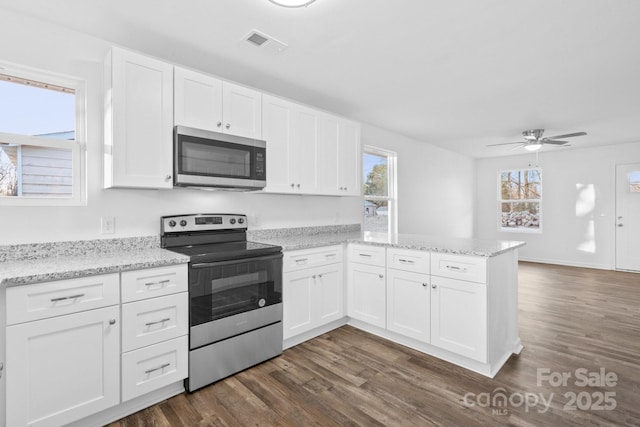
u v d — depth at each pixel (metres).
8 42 1.87
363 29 2.04
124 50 1.97
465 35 2.11
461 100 3.35
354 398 1.92
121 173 1.96
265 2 1.77
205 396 1.94
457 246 2.41
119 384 1.71
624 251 5.54
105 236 2.16
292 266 2.55
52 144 2.03
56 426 1.52
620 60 2.44
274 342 2.39
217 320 2.07
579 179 5.96
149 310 1.80
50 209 1.97
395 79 2.83
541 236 6.41
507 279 2.42
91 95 2.13
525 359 2.38
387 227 4.76
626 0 1.73
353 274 2.95
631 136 4.95
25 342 1.44
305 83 2.93
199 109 2.28
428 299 2.41
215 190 2.68
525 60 2.45
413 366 2.29
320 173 3.11
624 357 2.40
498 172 6.93
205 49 2.31
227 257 2.11
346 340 2.72
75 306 1.57
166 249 2.28
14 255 1.84
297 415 1.77
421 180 5.32
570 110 3.66
